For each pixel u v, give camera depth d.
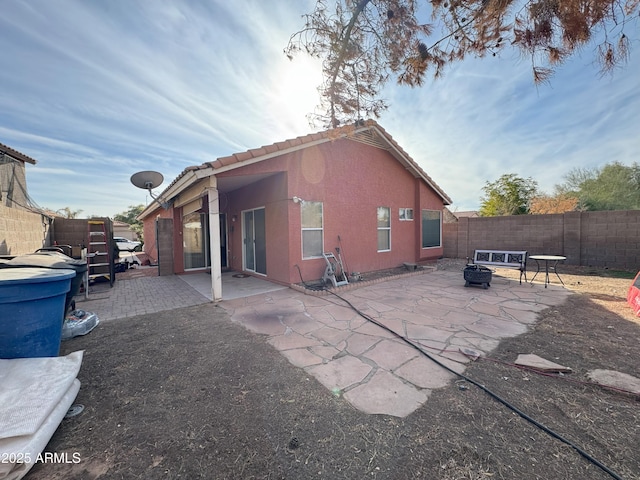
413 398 2.47
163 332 4.21
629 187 18.22
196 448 1.94
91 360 3.31
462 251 12.48
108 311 5.34
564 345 3.52
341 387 2.67
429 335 3.92
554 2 2.14
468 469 1.72
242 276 8.83
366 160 8.78
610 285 6.94
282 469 1.75
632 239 8.69
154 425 2.18
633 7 1.98
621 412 2.24
